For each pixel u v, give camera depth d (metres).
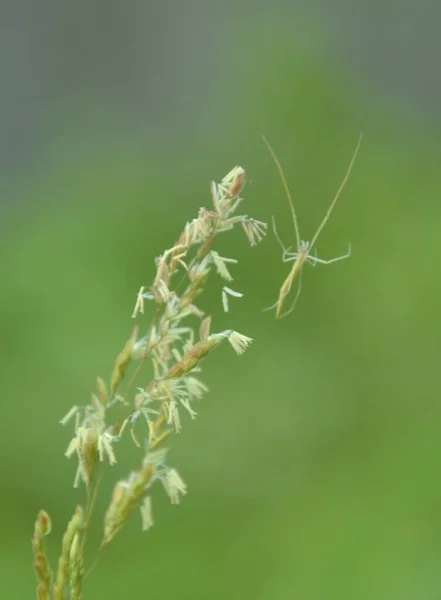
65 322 1.15
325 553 0.91
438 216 1.32
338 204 1.35
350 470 1.04
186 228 0.45
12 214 1.50
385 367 1.18
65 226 1.34
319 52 1.51
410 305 1.22
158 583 0.92
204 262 0.45
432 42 2.60
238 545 0.96
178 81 2.73
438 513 0.93
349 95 1.51
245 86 1.50
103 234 1.30
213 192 0.45
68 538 0.45
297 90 1.46
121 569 0.94
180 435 1.07
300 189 1.38
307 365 1.17
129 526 0.99
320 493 1.02
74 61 2.81
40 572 0.45
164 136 1.78
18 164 2.69
